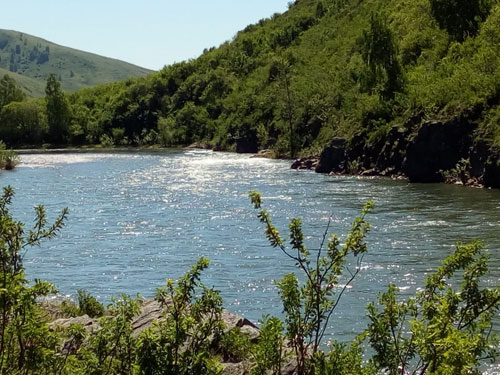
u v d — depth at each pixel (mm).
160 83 131375
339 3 125312
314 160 62031
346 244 6535
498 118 44312
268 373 7793
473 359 5180
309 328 6309
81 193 44562
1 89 140250
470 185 43844
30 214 34531
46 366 6031
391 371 6012
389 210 33250
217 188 45906
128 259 24359
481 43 60281
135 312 6438
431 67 65062
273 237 6645
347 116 67750
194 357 5504
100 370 5891
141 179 53656
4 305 5820
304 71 98062
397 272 20234
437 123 47344
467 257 6254
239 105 103625
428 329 5535
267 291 19031
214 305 5980
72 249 26328
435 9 69438
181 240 27703
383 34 62469
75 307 15773
